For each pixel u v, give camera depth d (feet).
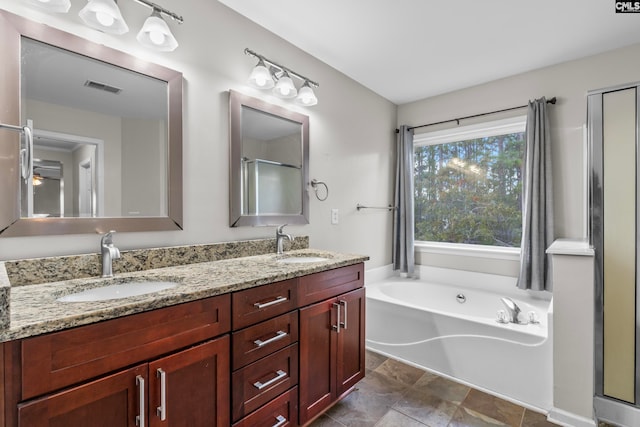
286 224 6.78
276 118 6.98
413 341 7.64
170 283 4.37
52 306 2.97
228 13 6.05
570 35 6.84
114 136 4.65
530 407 5.99
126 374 3.04
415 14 6.16
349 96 9.11
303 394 4.95
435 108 10.47
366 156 9.84
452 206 10.46
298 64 7.48
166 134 5.14
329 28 6.69
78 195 4.33
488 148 9.75
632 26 6.48
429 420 5.62
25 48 3.90
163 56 5.14
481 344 6.63
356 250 9.47
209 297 3.73
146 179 4.94
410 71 8.68
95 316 2.82
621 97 5.50
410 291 10.12
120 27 4.28
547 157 8.05
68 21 4.24
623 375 5.53
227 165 6.02
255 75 6.01
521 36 6.91
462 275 9.90
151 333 3.23
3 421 2.40
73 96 4.30
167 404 3.33
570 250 5.54
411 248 10.62
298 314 4.88
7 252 3.82
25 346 2.49
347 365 5.88
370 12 6.11
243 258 6.01
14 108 3.81
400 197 10.86
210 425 3.74
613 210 5.57
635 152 5.38
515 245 9.26
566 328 5.57
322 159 8.23
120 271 4.55
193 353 3.56
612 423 5.60
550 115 8.27
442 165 10.68
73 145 4.30
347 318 5.90
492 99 9.31
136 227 4.82
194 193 5.52
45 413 2.57
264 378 4.36
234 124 6.08
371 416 5.72
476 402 6.17
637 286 5.38
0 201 3.74
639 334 5.39
